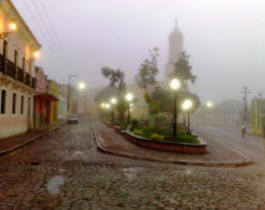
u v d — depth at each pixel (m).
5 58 14.54
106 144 14.36
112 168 8.58
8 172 7.40
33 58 22.27
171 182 7.04
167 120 27.06
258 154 15.34
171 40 105.38
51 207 4.78
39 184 6.23
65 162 9.28
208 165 10.55
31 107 22.62
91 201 5.18
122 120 33.00
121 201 5.27
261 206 5.39
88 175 7.38
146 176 7.63
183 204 5.29
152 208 4.97
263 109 33.69
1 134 15.08
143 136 15.64
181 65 25.55
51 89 35.00
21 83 17.86
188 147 12.87
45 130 22.59
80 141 16.30
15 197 5.24
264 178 8.38
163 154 11.92
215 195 6.03
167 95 20.31
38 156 10.38
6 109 15.83
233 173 9.05
